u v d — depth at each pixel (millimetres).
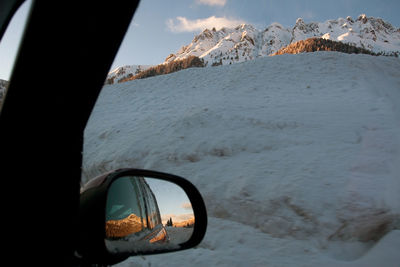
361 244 3617
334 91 13445
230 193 5121
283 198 4574
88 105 747
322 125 7953
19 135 685
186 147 7371
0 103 702
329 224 3918
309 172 5270
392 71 17516
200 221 1373
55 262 696
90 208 796
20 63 692
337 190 4500
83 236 770
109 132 10422
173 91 18750
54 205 697
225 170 6082
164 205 1453
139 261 3381
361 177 4871
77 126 742
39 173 686
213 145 7207
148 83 21328
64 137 720
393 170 5062
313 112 9312
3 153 673
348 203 4133
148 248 962
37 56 691
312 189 4637
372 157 5668
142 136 8750
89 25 696
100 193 819
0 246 651
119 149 8312
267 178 5309
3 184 664
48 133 701
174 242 1410
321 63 18359
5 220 657
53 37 687
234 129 7961
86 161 8609
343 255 3527
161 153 7434
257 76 17797
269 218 4387
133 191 1317
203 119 8758
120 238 1041
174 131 8359
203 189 5539
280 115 8961
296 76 16953
